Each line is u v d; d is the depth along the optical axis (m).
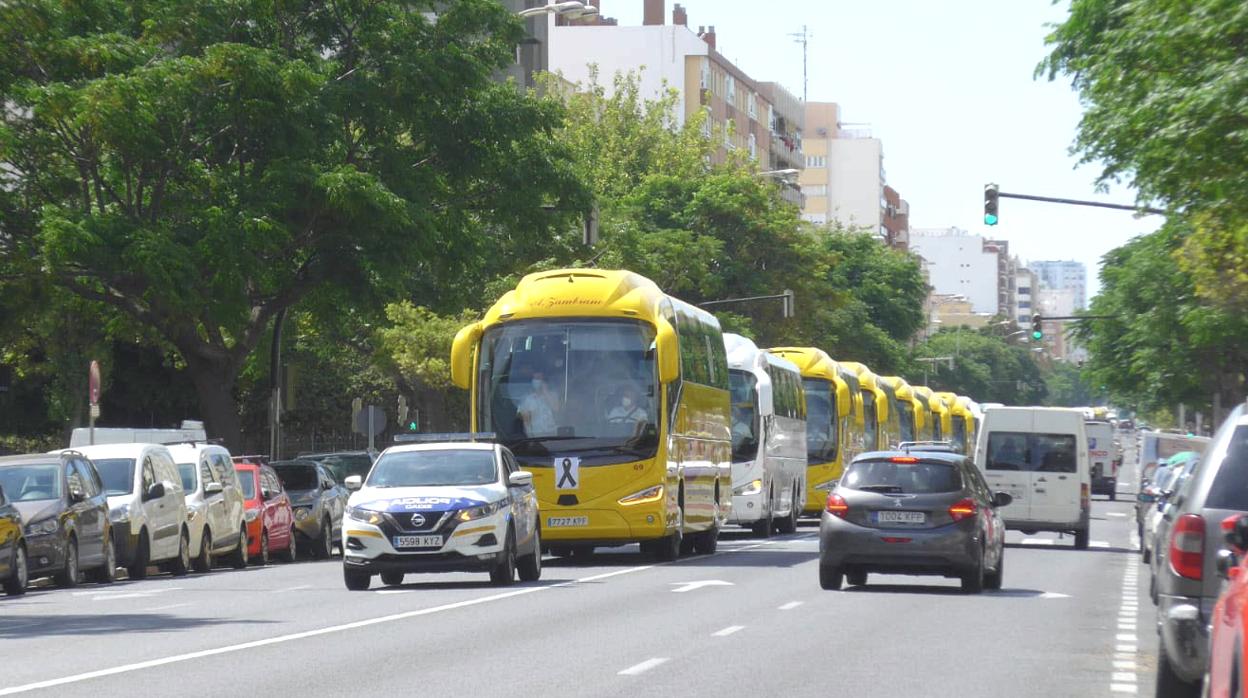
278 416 50.94
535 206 50.62
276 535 44.00
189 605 26.28
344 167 44.59
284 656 17.98
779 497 54.16
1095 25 34.62
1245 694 9.33
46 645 19.67
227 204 43.62
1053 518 48.22
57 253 40.47
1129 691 15.91
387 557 28.70
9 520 29.38
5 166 45.69
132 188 46.03
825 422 62.22
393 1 48.72
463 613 23.72
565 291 36.03
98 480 34.69
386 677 16.05
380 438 78.00
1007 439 48.75
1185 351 89.06
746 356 51.72
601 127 109.44
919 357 199.50
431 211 47.31
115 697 14.50
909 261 134.12
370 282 47.66
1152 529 29.28
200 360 47.66
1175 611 13.95
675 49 161.00
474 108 48.94
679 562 37.28
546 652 18.42
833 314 115.31
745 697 14.77
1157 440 77.69
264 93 43.53
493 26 49.62
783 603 25.77
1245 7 25.83
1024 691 15.69
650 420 35.25
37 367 62.41
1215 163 26.67
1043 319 95.25
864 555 27.94
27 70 42.62
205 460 40.12
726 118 169.88
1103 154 33.41
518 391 35.44
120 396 70.38
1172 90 27.20
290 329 58.34
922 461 28.33
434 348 66.62
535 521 31.27
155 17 44.25
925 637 20.75
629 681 15.83
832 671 16.89
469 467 30.02
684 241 90.19
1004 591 29.80
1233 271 39.75
